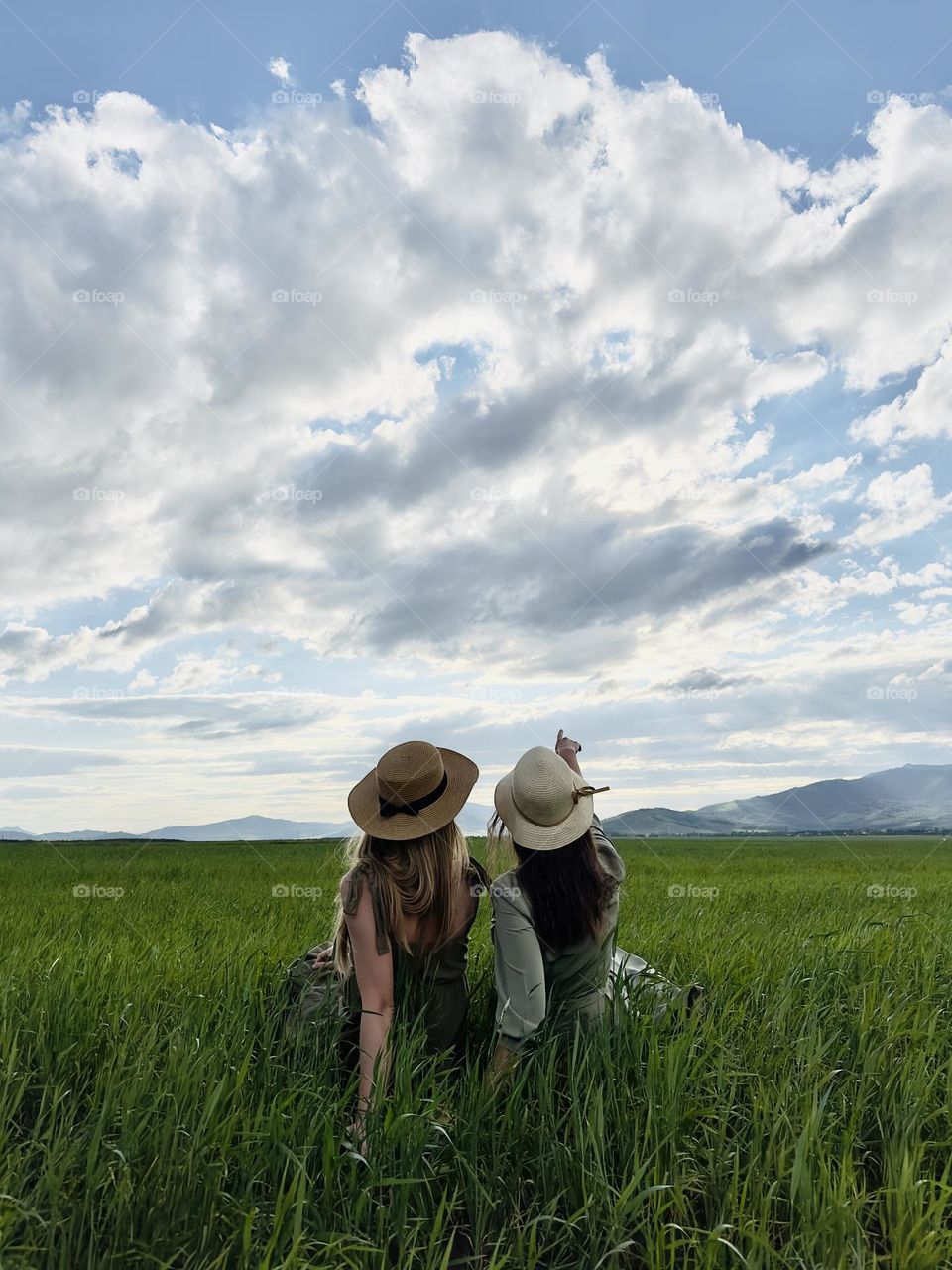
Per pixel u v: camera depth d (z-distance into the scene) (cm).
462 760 419
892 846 5212
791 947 623
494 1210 319
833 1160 319
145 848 3359
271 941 660
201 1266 263
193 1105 326
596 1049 378
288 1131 318
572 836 394
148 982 496
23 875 1784
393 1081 378
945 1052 427
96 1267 260
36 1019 417
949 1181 323
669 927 729
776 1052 402
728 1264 284
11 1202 266
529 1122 357
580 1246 298
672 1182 313
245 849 3319
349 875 390
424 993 404
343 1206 305
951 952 616
